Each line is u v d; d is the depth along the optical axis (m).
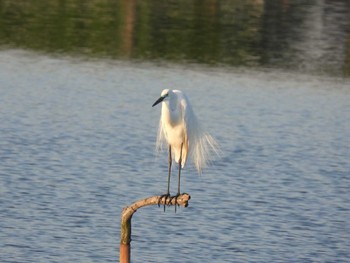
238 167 25.02
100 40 43.16
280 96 34.34
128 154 25.70
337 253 19.20
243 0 56.38
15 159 24.73
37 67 37.19
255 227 20.47
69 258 18.36
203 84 35.56
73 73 36.38
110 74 36.50
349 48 45.19
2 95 32.19
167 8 51.62
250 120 30.33
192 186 23.25
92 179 23.31
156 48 42.12
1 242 19.00
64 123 28.70
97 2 52.12
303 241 19.80
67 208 21.06
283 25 49.44
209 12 51.38
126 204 21.56
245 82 36.44
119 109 30.84
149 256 18.64
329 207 22.02
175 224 20.41
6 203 21.23
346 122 30.94
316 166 25.52
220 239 19.67
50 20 46.69
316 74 39.09
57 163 24.55
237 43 44.31
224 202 22.06
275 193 22.95
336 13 54.22
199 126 14.76
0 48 40.28
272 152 26.70
